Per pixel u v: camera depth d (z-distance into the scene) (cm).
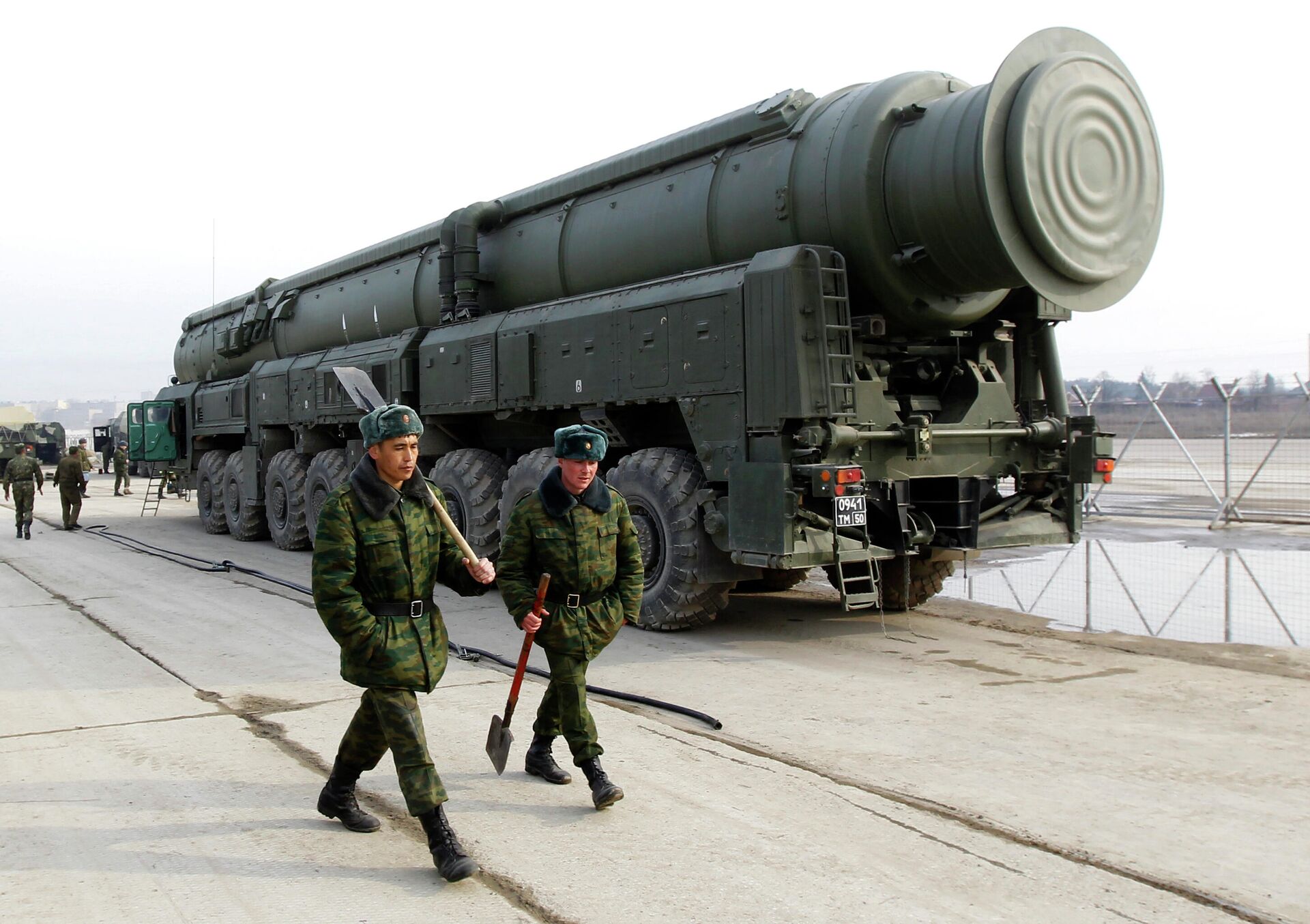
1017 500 845
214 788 454
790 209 767
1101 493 2181
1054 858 373
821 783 454
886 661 711
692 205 852
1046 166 681
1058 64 693
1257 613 891
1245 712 571
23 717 573
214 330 1811
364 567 371
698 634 812
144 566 1255
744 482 737
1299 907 335
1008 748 505
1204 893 344
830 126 760
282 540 1443
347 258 1394
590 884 352
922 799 433
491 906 339
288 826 409
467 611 924
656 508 807
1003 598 993
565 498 422
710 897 341
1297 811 420
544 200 1036
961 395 811
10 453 4231
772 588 1049
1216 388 1611
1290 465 2188
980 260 696
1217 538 1422
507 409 1008
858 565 859
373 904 340
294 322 1508
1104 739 519
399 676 366
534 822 411
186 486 1883
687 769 474
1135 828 402
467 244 1076
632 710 582
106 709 588
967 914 329
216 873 365
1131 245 732
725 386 757
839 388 706
